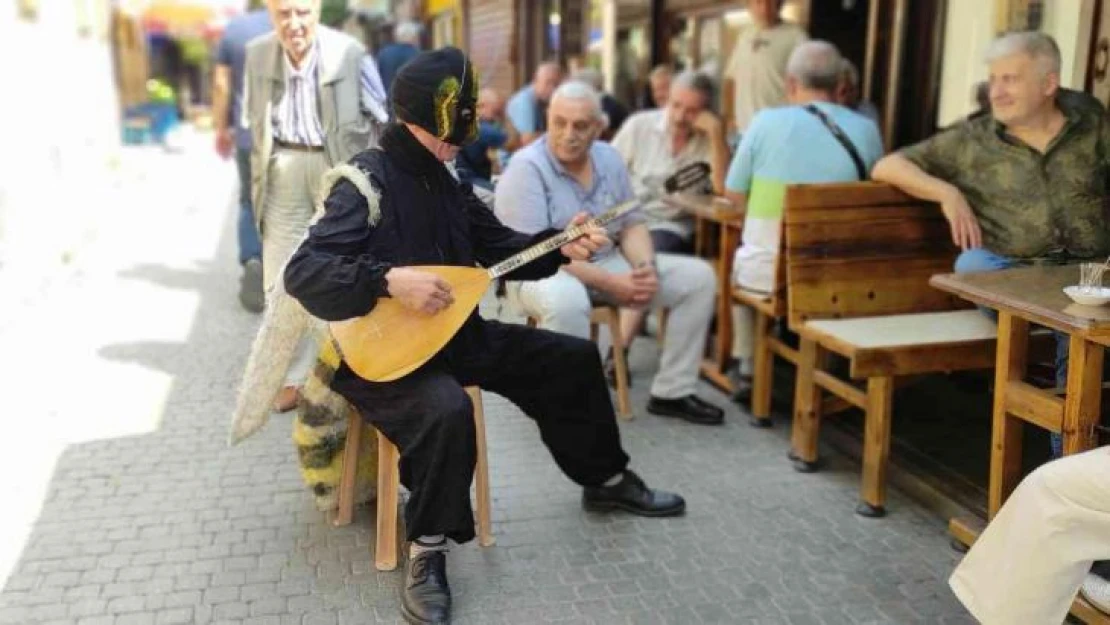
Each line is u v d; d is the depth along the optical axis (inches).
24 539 124.0
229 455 150.8
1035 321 101.8
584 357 122.1
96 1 422.3
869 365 127.3
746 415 171.2
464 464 105.4
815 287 144.8
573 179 159.8
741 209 167.5
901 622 108.3
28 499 135.0
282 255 164.1
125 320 227.0
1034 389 111.1
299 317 116.5
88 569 117.3
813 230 144.2
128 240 334.6
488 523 124.0
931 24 192.4
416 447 105.3
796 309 144.3
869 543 125.6
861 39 218.7
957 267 139.0
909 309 150.3
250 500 135.8
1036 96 129.6
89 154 366.9
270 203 164.2
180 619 107.6
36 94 273.6
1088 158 132.1
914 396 180.1
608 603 111.6
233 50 228.1
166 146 750.5
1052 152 132.3
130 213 401.1
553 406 124.0
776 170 156.6
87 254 306.8
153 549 122.3
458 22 538.3
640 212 167.9
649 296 156.0
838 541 126.2
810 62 159.6
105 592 112.6
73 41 343.9
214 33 997.2
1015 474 116.1
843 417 166.1
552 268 120.2
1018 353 113.2
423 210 109.3
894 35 196.1
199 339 211.8
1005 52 129.8
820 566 119.9
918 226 149.7
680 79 197.6
